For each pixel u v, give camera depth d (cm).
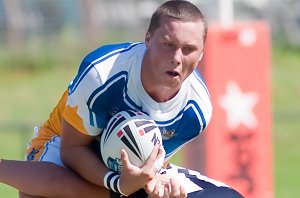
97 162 1748
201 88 1761
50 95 6206
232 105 2881
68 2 6956
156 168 1683
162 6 1633
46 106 5919
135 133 1680
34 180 1800
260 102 2906
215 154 2883
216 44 2850
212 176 2884
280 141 4659
